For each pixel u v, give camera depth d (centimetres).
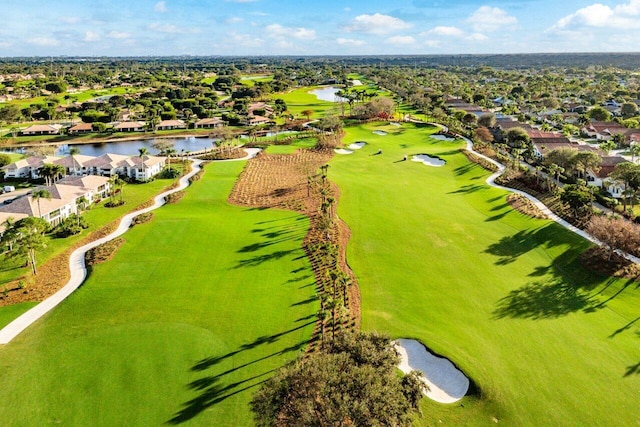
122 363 4153
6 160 11488
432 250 6556
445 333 4600
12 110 18250
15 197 9288
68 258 6438
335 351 3375
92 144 16450
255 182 10238
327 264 6056
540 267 6028
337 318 4828
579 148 12181
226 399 3709
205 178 10675
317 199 8781
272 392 2845
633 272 5644
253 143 15188
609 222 6116
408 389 3095
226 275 5806
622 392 3794
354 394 2689
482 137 13962
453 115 18575
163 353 4291
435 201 8750
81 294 5341
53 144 16125
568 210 7800
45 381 3928
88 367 4100
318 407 2659
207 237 7019
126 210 8544
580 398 3731
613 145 12319
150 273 5856
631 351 4309
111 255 6369
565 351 4316
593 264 5919
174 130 18388
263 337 4538
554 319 4844
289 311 4991
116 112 19862
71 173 11094
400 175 10806
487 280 5700
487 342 4456
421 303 5166
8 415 3562
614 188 8975
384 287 5509
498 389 3819
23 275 5897
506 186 9694
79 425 3466
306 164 11944
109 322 4797
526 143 12950
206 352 4306
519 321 4809
